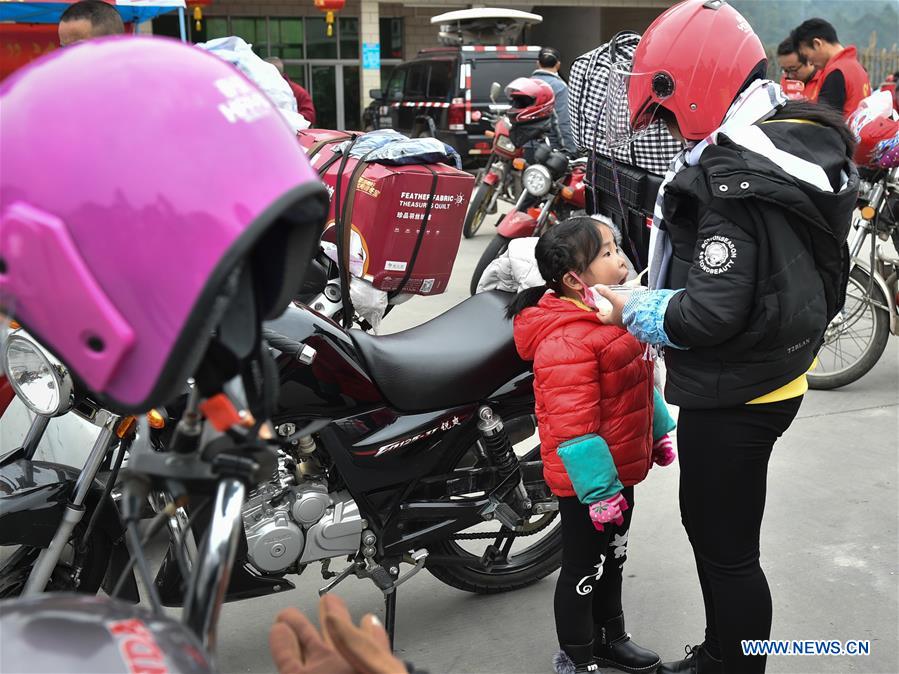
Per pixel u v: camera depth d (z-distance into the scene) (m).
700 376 1.94
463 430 2.54
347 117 19.00
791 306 1.80
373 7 16.23
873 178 4.45
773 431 1.97
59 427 2.65
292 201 0.79
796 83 5.47
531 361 2.54
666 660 2.56
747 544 2.06
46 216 0.75
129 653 0.66
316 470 2.42
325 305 3.03
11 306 0.78
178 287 0.75
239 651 2.60
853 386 4.77
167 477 0.90
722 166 1.76
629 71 2.04
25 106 0.77
